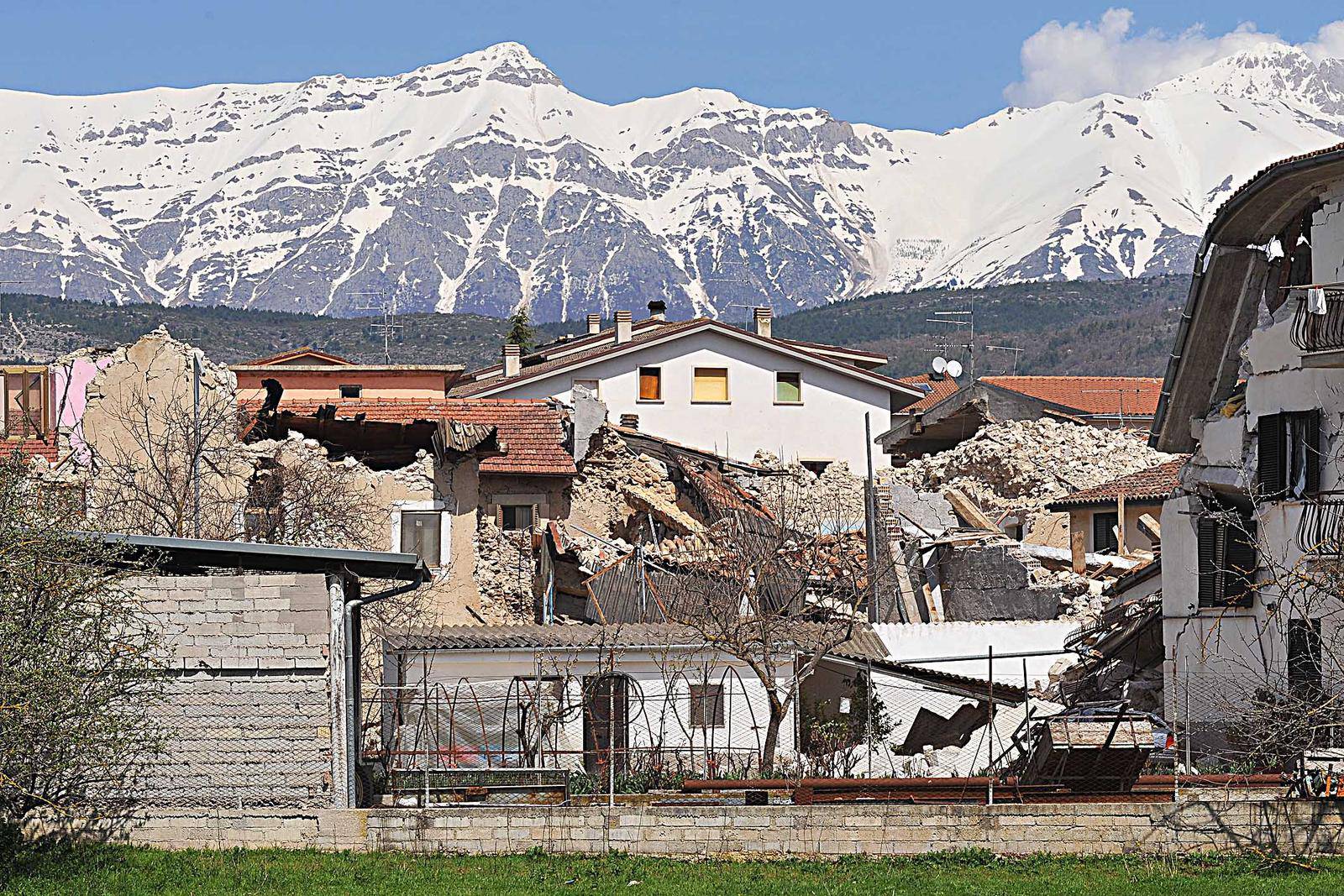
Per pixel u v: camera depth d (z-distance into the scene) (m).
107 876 42.09
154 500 67.81
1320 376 57.09
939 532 89.06
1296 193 58.97
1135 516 91.19
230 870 42.94
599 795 47.88
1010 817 45.97
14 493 43.81
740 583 65.25
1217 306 63.56
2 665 39.88
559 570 77.31
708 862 45.41
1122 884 41.84
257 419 80.50
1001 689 60.94
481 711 54.03
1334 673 52.41
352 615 48.09
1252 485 60.19
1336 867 43.97
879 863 45.00
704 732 55.97
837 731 60.00
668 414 126.88
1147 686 68.94
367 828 46.12
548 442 82.12
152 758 46.19
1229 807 45.72
